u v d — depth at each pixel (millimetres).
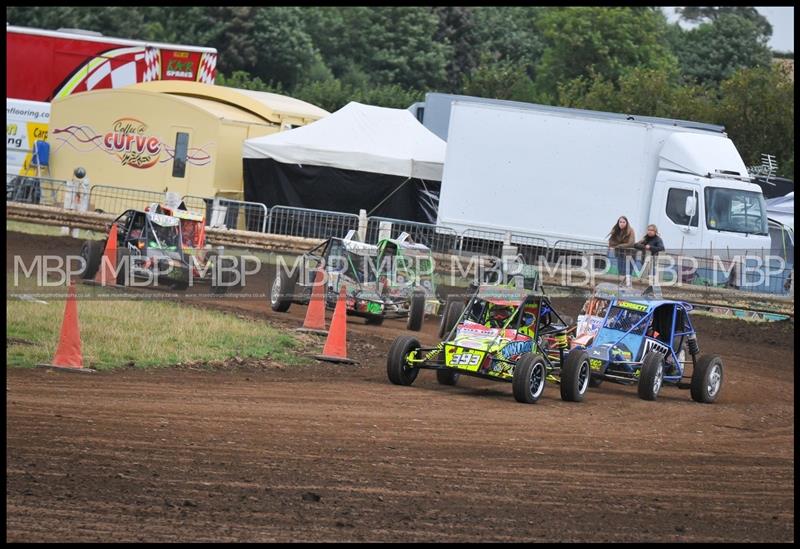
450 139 67375
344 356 39062
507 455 25469
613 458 26312
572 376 34312
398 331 48812
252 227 70375
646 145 64188
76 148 77562
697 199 62469
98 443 23031
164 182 75500
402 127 77375
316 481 21469
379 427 27469
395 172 73750
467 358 33469
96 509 18391
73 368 32000
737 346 53219
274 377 34469
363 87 165625
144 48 85062
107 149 76938
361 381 35094
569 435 28719
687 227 62594
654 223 63969
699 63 179000
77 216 70562
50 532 16969
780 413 36312
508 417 30594
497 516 19984
